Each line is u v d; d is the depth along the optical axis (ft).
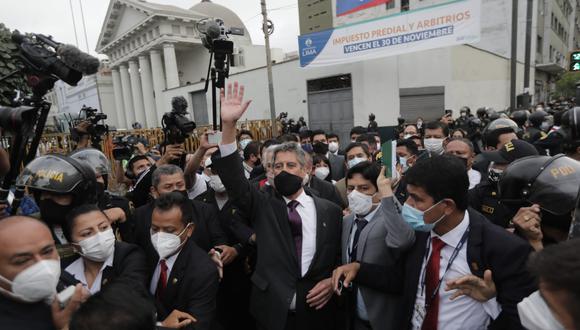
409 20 39.04
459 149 10.96
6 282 4.16
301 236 7.32
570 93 87.04
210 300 6.70
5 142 8.23
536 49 77.87
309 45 45.70
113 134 36.70
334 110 53.42
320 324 7.19
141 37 111.04
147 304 3.83
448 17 36.99
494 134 11.78
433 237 5.67
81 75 5.96
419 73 48.19
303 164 7.71
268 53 50.62
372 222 7.39
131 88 125.90
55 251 4.49
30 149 6.18
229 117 6.96
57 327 4.41
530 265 3.12
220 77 7.95
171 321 5.95
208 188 10.94
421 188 5.27
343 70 51.03
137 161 12.04
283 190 7.13
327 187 10.78
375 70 48.49
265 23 50.26
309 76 55.52
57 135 24.11
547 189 5.10
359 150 12.50
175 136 9.93
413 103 48.49
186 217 6.73
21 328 4.21
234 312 9.47
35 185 6.06
